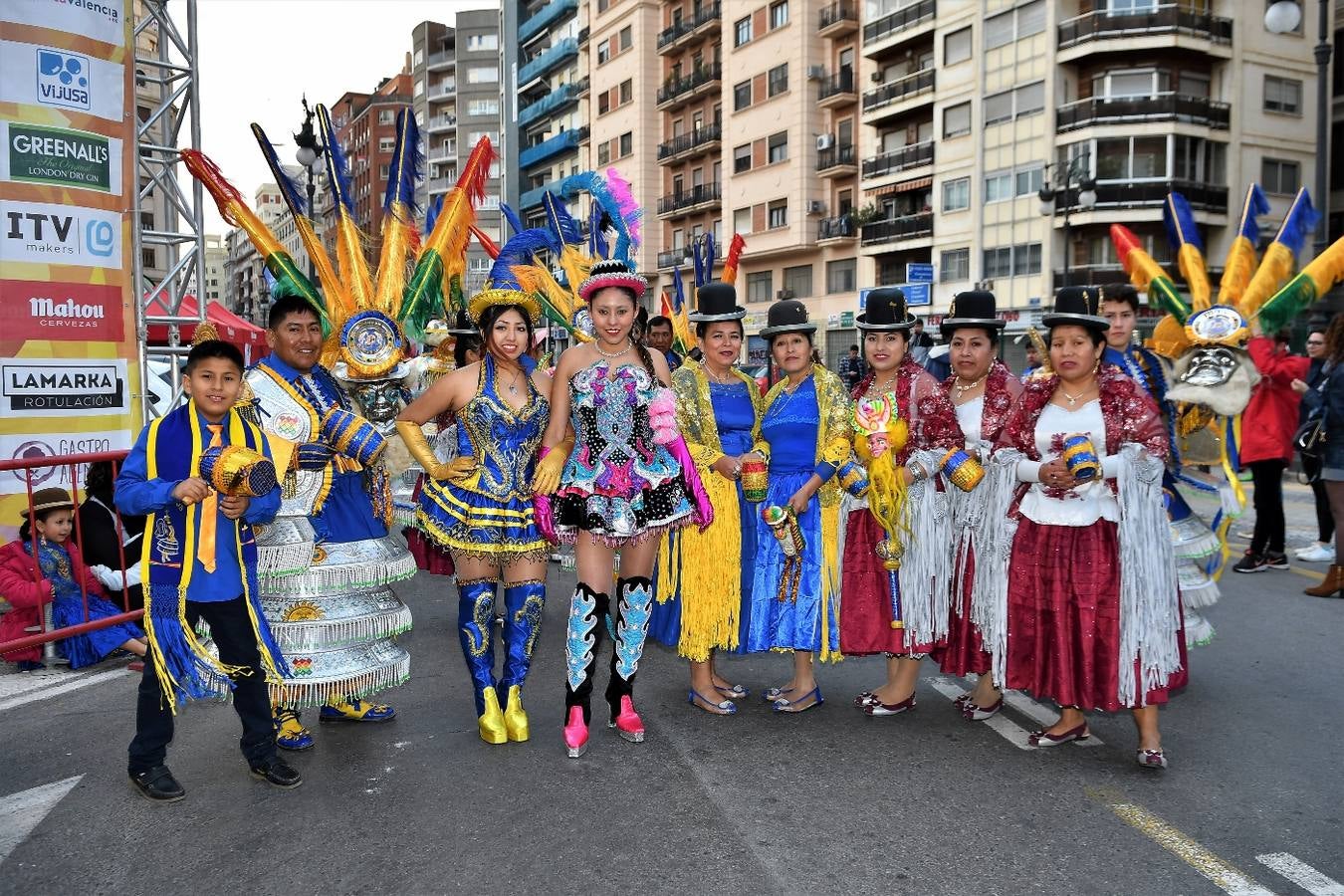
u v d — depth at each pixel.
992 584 4.10
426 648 5.80
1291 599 6.73
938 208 33.03
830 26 36.41
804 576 4.49
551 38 61.31
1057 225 29.56
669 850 3.16
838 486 4.51
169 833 3.31
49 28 6.50
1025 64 30.14
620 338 4.06
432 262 4.84
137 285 7.17
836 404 4.43
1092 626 3.80
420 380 7.09
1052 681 3.91
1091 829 3.30
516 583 4.19
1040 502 3.97
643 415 4.05
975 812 3.45
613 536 3.96
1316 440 6.79
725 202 41.62
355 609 4.10
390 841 3.23
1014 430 4.03
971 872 3.01
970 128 31.88
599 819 3.39
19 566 5.35
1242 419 7.70
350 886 2.94
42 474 6.55
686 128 46.19
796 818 3.40
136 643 5.45
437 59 84.00
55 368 6.63
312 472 3.98
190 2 8.46
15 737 4.27
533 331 4.09
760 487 4.26
